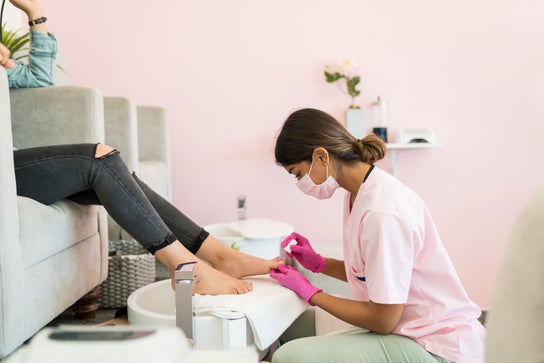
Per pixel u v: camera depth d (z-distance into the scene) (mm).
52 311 1394
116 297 2016
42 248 1325
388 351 1162
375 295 1157
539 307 530
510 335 559
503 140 3125
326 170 1306
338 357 1155
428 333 1186
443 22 3094
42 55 1812
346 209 1387
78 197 1564
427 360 1149
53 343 499
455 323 1181
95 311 1913
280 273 1427
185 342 557
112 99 2289
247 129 3156
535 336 530
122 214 1390
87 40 3104
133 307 1365
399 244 1158
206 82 3141
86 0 3086
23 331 1227
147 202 1422
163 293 1589
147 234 1396
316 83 3135
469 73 3107
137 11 3104
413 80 3119
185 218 1621
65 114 1789
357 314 1215
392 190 1220
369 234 1174
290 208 3170
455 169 3137
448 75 3111
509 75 3100
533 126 3113
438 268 1221
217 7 3111
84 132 1793
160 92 3139
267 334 1223
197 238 1593
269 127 3150
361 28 3107
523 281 552
